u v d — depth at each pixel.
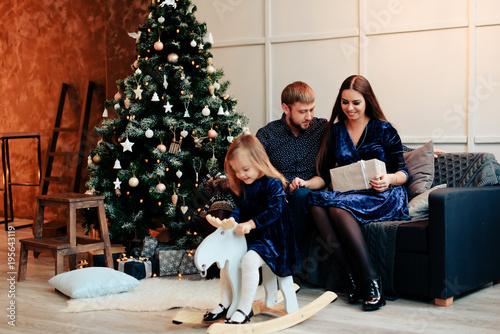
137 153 3.27
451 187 2.60
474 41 3.28
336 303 2.44
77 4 5.20
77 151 4.84
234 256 2.05
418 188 2.76
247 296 2.02
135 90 3.13
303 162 2.98
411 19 3.45
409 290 2.43
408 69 3.48
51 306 2.46
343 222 2.44
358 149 2.77
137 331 2.09
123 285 2.62
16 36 5.64
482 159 2.79
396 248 2.46
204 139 3.23
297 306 2.18
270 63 3.88
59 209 5.21
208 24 4.08
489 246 2.61
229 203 2.79
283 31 3.84
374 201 2.58
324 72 3.73
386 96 3.56
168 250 3.09
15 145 5.71
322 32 3.71
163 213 3.20
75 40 5.23
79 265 3.14
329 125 2.87
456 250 2.39
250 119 3.99
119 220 3.15
